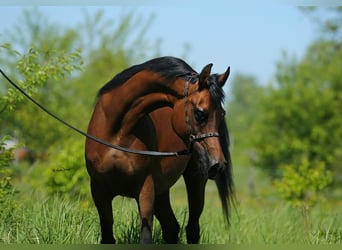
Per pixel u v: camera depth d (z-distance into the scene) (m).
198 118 7.98
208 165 7.95
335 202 26.00
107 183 8.75
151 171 8.69
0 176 11.70
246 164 38.56
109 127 8.66
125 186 8.70
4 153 11.19
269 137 30.42
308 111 29.75
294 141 29.05
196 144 8.09
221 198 10.96
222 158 7.87
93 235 10.34
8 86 22.45
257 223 13.81
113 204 11.99
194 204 10.70
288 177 17.38
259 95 31.48
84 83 28.53
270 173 29.55
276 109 30.25
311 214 16.50
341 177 28.69
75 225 10.41
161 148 8.99
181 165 9.54
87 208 11.42
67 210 10.83
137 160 8.52
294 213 15.59
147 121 8.84
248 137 31.58
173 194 26.36
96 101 9.22
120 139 8.63
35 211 11.13
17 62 11.51
